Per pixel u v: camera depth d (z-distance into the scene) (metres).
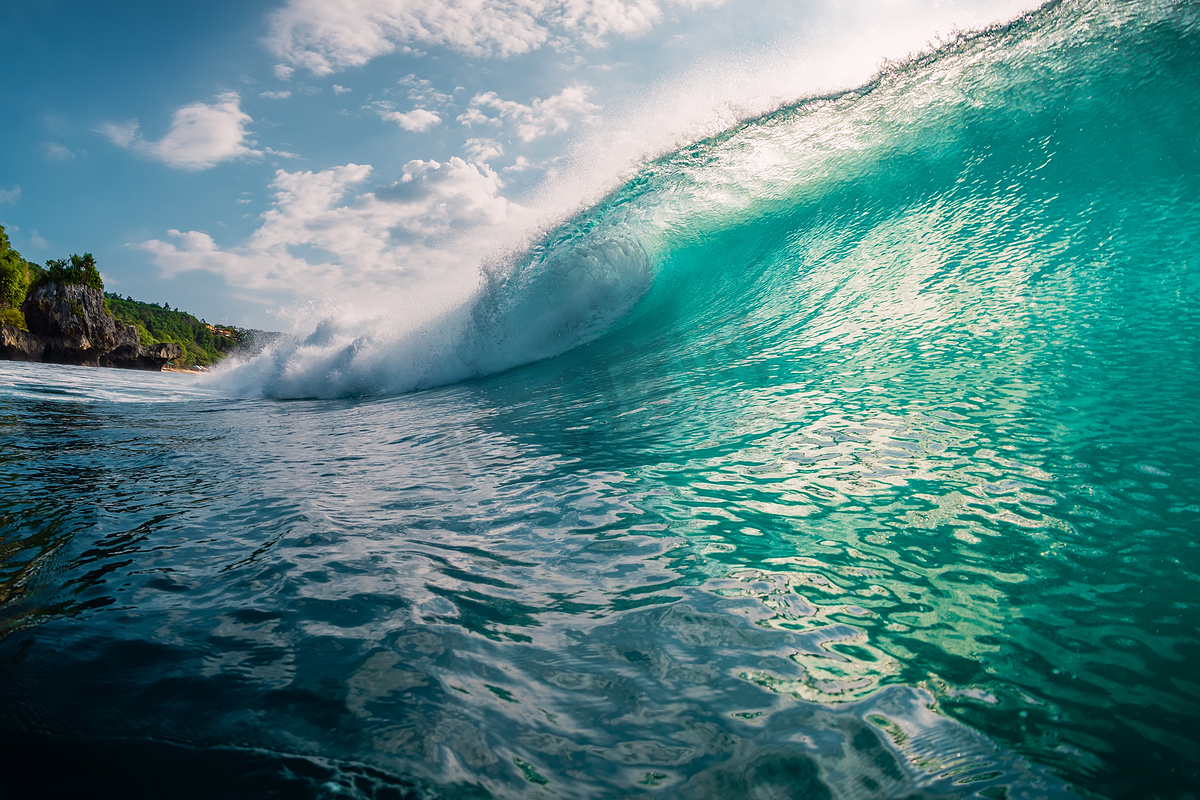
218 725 1.35
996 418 2.80
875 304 4.98
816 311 5.42
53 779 1.20
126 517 2.97
